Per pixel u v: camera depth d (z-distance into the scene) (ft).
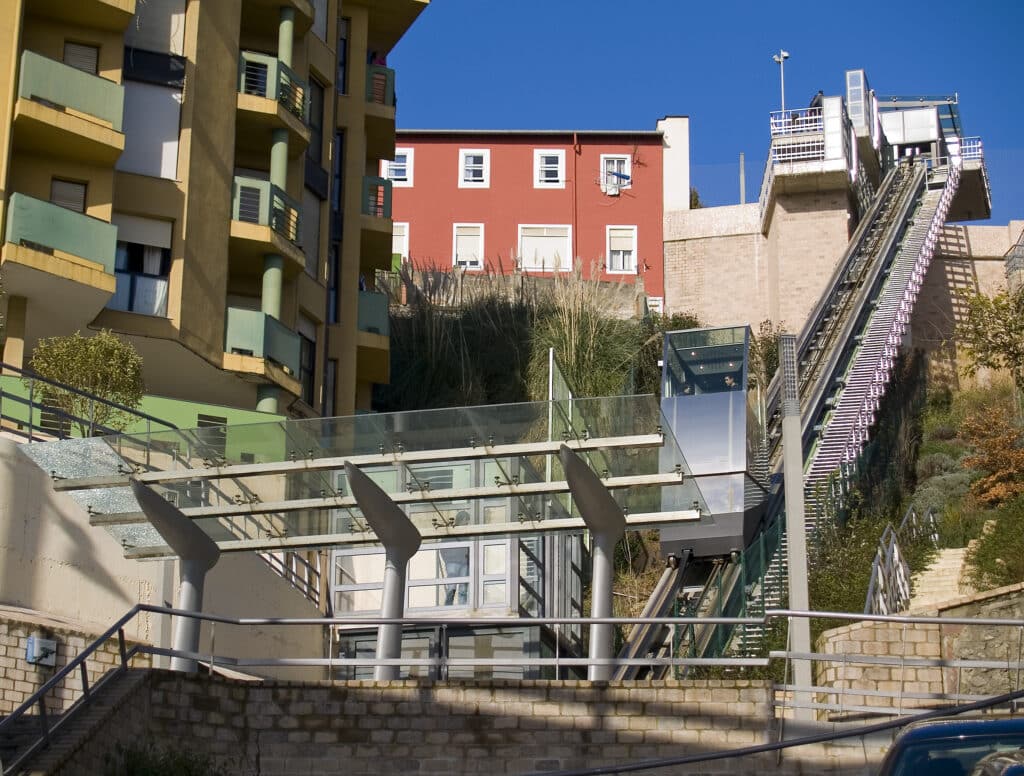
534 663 56.03
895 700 63.77
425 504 65.62
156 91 107.96
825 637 67.10
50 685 49.60
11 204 96.94
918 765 32.27
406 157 203.10
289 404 113.39
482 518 65.87
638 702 55.21
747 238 207.21
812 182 200.85
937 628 65.72
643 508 64.39
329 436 64.03
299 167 119.55
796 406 64.64
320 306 122.42
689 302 206.18
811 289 199.82
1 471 67.05
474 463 64.03
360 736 55.52
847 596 92.68
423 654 85.35
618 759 54.54
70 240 98.63
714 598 98.32
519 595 86.12
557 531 65.57
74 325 102.17
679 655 89.81
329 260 127.34
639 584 112.68
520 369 143.64
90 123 100.89
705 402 111.75
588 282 151.12
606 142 205.67
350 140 133.08
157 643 72.02
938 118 228.63
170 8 110.52
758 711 54.54
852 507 125.70
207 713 55.26
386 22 141.08
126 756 51.34
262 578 80.74
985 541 101.04
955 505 125.29
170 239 106.11
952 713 36.32
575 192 203.51
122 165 105.60
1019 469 123.85
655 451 63.26
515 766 54.85
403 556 63.00
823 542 107.76
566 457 60.80
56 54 104.27
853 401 146.82
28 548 67.46
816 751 53.47
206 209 108.37
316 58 126.11
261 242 110.73
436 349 143.95
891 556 97.35
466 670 84.58
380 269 142.72
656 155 206.49
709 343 115.85
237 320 108.88
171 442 65.10
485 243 200.64
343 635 87.25
